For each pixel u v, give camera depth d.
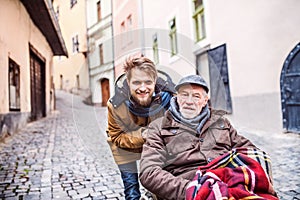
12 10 6.60
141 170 1.46
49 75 11.70
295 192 2.66
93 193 2.80
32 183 3.12
